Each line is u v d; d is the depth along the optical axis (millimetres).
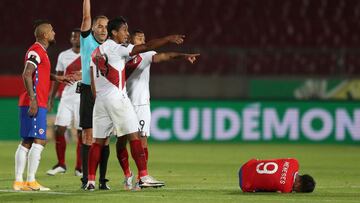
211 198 32562
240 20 101312
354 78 86875
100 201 31391
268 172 34219
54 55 83562
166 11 100875
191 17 101000
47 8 98750
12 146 73750
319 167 54094
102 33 37156
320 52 90125
